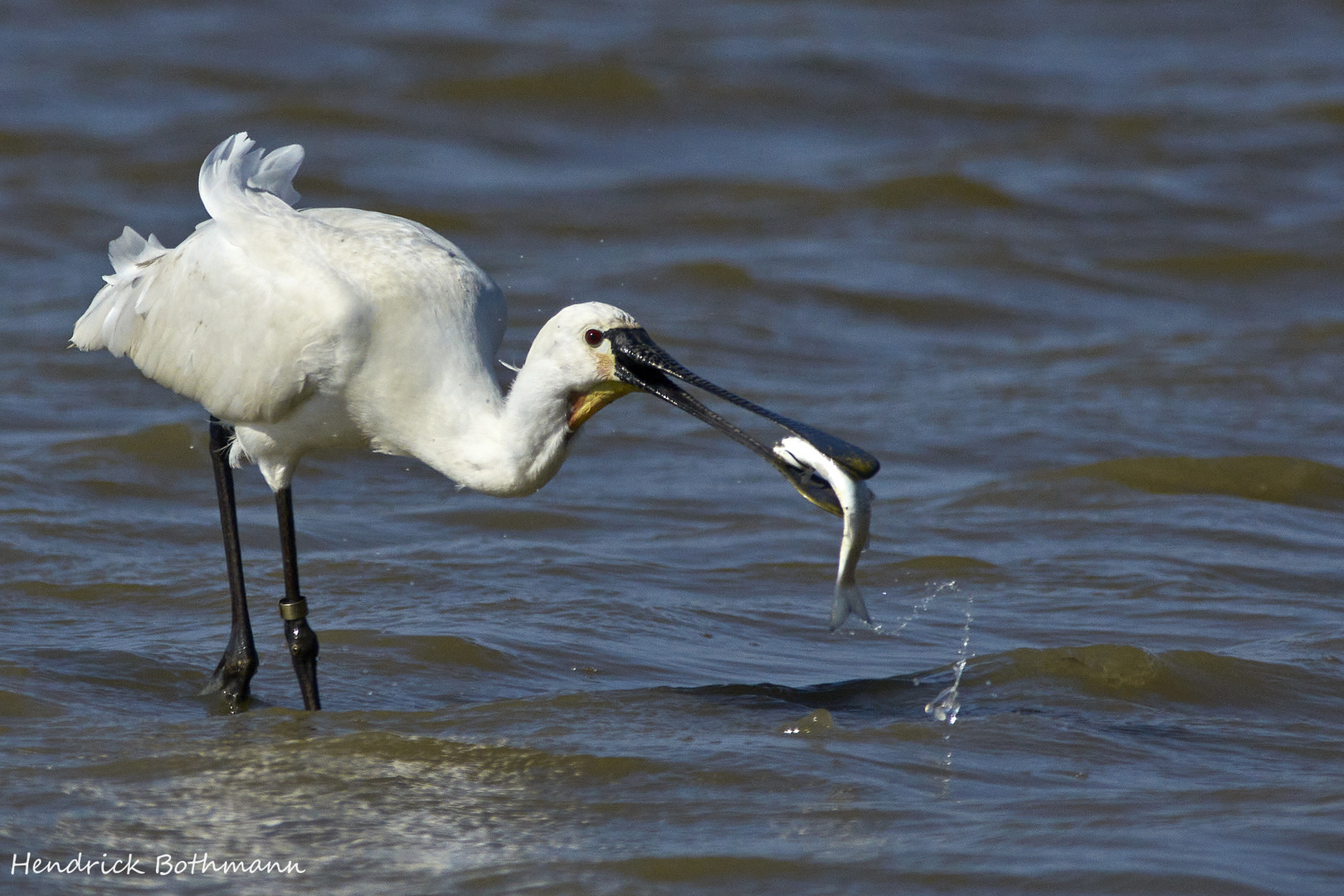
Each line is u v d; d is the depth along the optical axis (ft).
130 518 47.14
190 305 35.99
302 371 34.50
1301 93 129.29
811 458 30.99
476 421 34.09
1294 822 27.53
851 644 39.47
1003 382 65.67
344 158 97.09
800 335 71.97
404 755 31.12
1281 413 62.08
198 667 36.94
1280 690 35.99
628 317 33.09
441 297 34.50
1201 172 106.52
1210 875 25.29
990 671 36.83
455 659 37.37
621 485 52.75
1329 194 103.09
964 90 124.36
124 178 90.27
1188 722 34.04
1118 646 37.35
